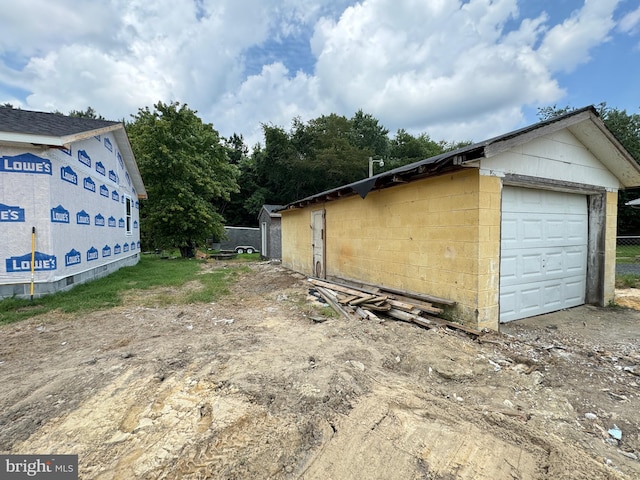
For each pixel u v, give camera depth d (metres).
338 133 28.66
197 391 2.34
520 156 4.41
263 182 30.47
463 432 1.88
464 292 4.24
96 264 7.79
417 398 2.28
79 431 1.90
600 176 5.58
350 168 26.50
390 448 1.72
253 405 2.13
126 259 10.87
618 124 21.09
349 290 6.10
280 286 7.58
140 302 5.62
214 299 6.01
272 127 27.88
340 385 2.36
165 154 14.63
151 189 14.98
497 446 1.77
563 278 5.48
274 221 15.48
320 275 8.62
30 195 5.47
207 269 10.98
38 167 5.52
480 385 2.69
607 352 3.60
